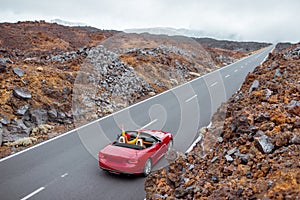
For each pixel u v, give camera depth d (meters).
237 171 5.36
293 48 17.36
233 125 7.25
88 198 6.54
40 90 13.55
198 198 5.29
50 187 7.06
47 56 20.48
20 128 11.23
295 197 3.82
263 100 8.55
